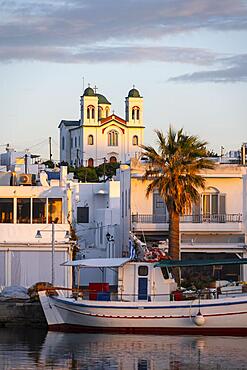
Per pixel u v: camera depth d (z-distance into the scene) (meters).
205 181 79.12
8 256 71.56
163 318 60.34
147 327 60.50
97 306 60.84
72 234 76.00
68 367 48.91
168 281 62.06
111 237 91.25
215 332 60.06
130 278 62.06
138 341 57.53
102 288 62.31
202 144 75.38
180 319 60.16
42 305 62.84
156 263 61.59
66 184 81.12
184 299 61.28
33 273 71.62
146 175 75.12
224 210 81.75
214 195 81.88
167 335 60.16
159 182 73.75
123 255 81.56
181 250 80.31
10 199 73.44
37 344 56.38
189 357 51.84
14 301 65.69
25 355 52.41
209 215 81.56
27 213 73.56
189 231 80.31
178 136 74.94
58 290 66.19
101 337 59.47
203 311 59.94
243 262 60.03
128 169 84.12
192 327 60.09
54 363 50.00
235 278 80.31
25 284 71.62
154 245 78.19
